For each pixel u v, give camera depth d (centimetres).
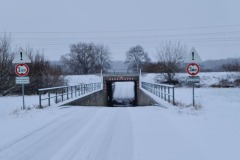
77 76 6319
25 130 1190
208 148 877
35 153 850
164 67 5847
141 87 5097
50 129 1208
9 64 3628
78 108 2020
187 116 1516
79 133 1123
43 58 4109
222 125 1247
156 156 812
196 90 3988
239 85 5184
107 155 823
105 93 5544
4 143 973
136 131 1154
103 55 11869
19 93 3794
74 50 11388
